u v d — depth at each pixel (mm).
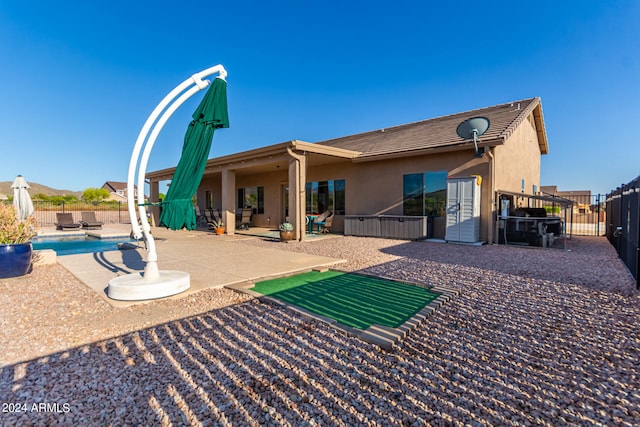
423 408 2115
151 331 3369
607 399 2211
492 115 12703
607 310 3994
